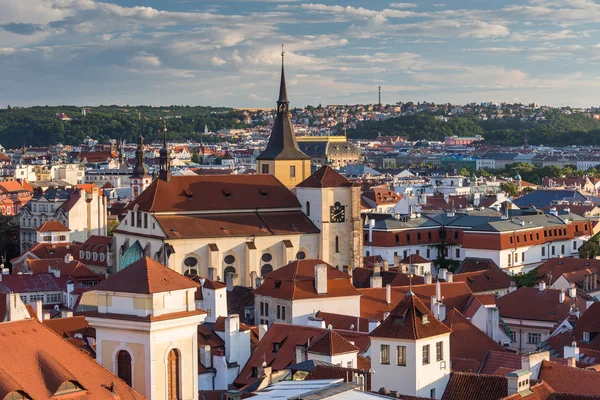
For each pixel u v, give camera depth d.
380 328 165.38
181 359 130.62
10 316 143.38
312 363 164.62
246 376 195.12
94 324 130.12
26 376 107.62
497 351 192.88
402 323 164.25
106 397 111.62
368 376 158.75
